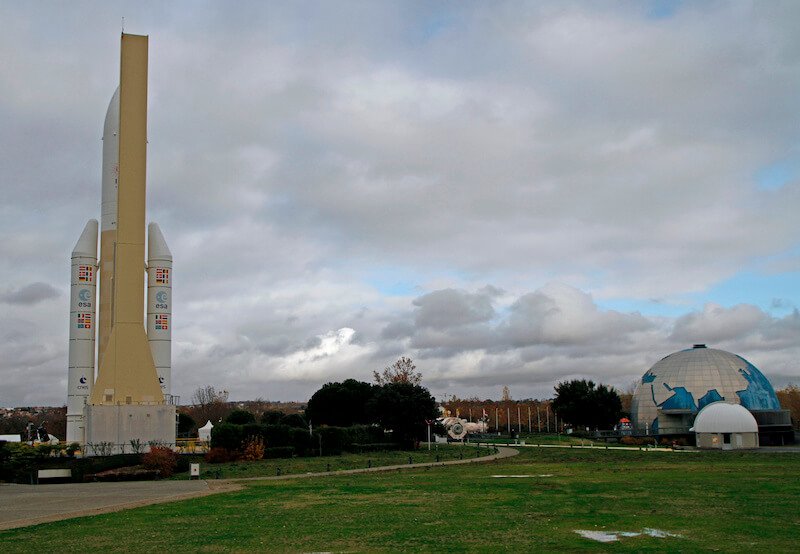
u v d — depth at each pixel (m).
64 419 150.00
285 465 72.50
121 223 81.69
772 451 94.25
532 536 25.97
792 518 29.86
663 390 133.62
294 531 27.98
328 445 90.81
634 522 29.00
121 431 76.62
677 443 115.19
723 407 106.38
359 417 122.81
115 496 43.62
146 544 25.77
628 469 60.41
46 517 33.84
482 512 32.59
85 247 90.62
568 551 23.17
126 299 80.69
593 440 126.75
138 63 84.62
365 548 24.19
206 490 46.88
